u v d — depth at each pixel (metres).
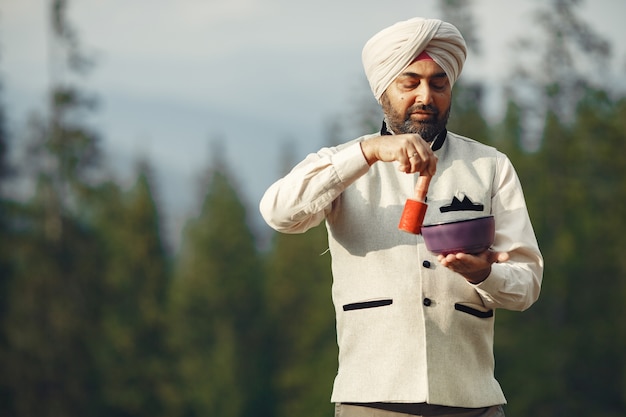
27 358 39.59
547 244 37.62
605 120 38.44
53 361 39.91
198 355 46.38
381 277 4.35
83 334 40.47
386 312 4.32
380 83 4.45
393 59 4.38
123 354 42.81
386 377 4.28
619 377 36.75
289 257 47.38
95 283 41.09
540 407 36.47
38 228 40.53
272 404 47.34
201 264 48.44
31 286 39.97
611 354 36.91
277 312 47.50
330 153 4.53
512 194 4.52
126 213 46.06
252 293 48.44
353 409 4.36
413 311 4.30
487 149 4.60
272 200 4.38
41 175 40.69
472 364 4.35
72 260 40.66
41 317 40.06
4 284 40.22
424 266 4.32
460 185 4.48
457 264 4.07
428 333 4.28
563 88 39.03
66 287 40.50
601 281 37.50
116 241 45.88
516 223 4.47
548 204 37.84
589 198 38.06
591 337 36.84
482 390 4.35
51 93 40.88
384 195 4.45
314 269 46.88
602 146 38.22
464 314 4.33
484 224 4.05
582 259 37.41
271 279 47.72
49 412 39.72
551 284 37.03
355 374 4.34
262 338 47.88
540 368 36.44
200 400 45.56
